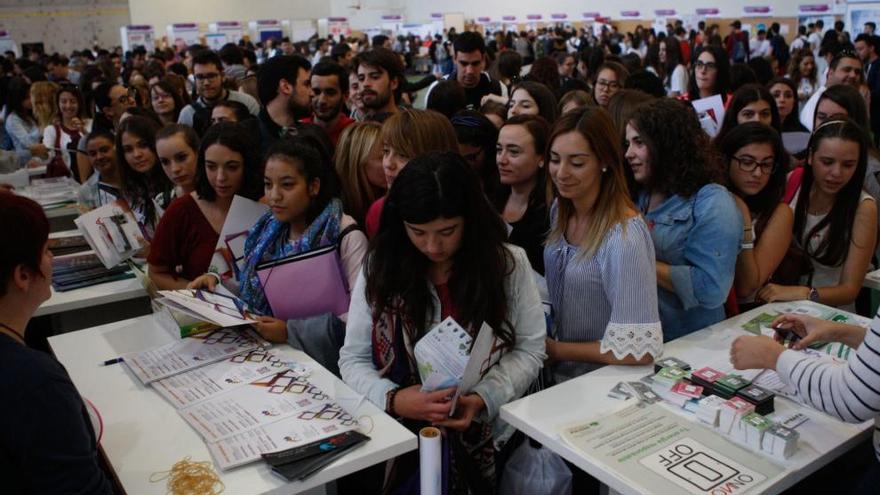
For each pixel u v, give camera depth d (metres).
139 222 3.03
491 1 19.45
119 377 1.85
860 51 6.92
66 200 4.38
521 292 1.68
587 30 16.05
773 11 13.79
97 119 5.18
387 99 3.78
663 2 15.76
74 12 19.78
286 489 1.35
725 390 1.55
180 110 5.14
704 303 1.90
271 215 2.18
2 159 5.25
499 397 1.62
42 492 1.09
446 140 2.19
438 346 1.62
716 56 4.52
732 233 1.88
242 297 2.09
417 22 21.50
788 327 1.70
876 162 2.94
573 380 1.71
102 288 2.72
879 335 1.20
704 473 1.32
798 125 4.23
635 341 1.70
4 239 1.10
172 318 2.06
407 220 1.52
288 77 3.81
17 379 1.06
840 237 2.36
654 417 1.53
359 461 1.43
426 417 1.58
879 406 1.21
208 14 20.67
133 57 12.69
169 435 1.54
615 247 1.72
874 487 1.34
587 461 1.37
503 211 2.37
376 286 1.66
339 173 2.57
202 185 2.46
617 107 2.53
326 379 1.79
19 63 10.34
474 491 1.66
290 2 21.66
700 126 1.98
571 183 1.75
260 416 1.59
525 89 3.46
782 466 1.35
